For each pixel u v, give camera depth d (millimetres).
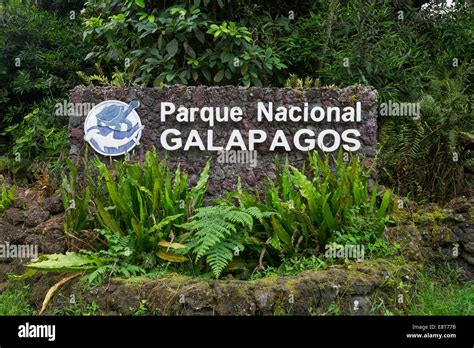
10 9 9188
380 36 7676
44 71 8969
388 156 7004
